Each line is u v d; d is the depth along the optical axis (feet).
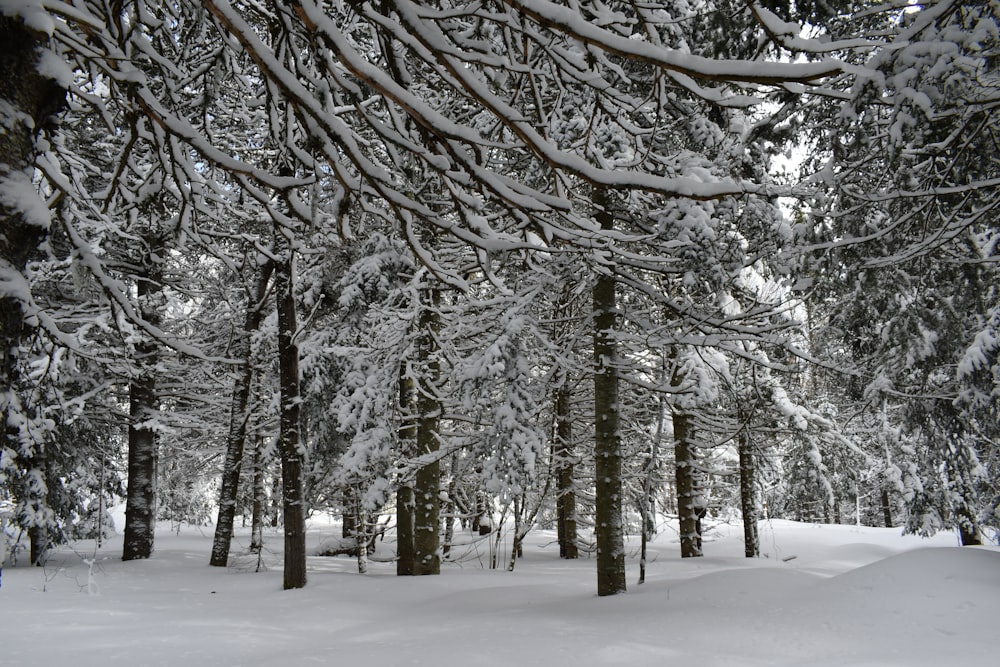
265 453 63.52
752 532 57.16
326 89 10.84
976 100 21.49
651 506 66.90
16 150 8.28
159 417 56.18
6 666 22.97
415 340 48.44
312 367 53.83
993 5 19.86
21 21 8.18
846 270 31.35
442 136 9.96
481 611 31.55
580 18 8.16
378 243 46.93
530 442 37.37
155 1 17.08
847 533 74.13
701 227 27.50
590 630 25.77
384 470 48.52
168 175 17.49
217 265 58.23
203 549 65.87
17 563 50.65
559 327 46.55
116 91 13.61
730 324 33.14
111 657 24.34
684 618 26.71
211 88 17.22
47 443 45.09
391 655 23.08
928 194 25.52
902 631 22.36
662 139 31.89
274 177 11.27
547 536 83.41
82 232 37.78
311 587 39.42
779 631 23.91
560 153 9.51
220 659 24.08
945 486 54.80
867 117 24.08
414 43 9.86
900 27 22.93
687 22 26.55
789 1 22.06
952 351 39.37
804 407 62.69
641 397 53.26
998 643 20.38
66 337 14.92
